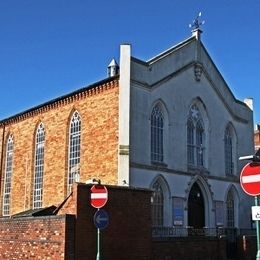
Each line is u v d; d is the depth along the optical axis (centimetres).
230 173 3875
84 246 1781
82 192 1819
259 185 1072
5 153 4300
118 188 1928
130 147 2941
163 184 3183
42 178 3719
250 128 4194
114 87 3095
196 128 3606
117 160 2939
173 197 3228
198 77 3666
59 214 1891
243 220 3856
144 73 3152
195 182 3484
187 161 3431
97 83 3197
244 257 2691
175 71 3444
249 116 4216
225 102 3944
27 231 1927
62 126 3553
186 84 3544
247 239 2747
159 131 3247
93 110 3247
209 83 3794
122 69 3022
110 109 3091
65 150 3462
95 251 1808
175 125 3372
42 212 3183
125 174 2866
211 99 3781
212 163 3669
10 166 4197
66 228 1745
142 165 3006
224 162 3806
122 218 1916
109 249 1850
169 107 3338
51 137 3666
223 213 3669
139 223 1973
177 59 3488
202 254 2427
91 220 1822
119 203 1919
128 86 2994
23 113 4047
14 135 4191
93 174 3134
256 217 1095
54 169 3566
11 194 4088
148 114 3134
